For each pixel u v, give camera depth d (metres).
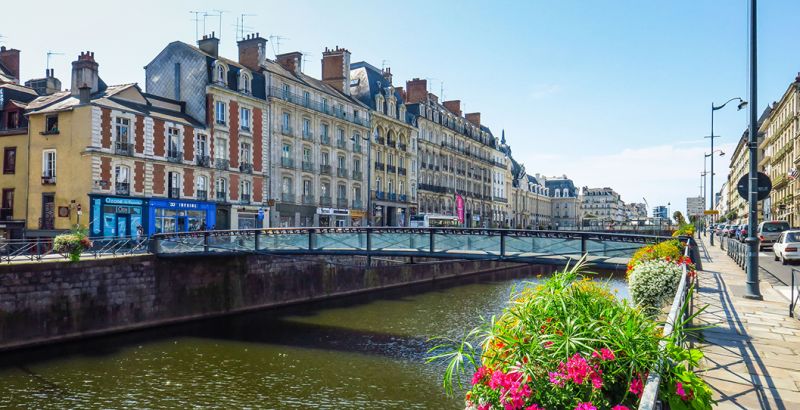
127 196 29.80
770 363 6.86
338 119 45.28
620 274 38.34
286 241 23.09
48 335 18.95
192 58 35.66
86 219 28.31
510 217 87.94
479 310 27.09
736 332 8.54
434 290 35.31
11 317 17.97
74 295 19.75
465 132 70.56
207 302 24.86
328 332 21.77
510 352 3.64
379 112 50.88
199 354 18.12
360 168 48.53
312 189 42.50
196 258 24.45
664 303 9.57
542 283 4.41
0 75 36.81
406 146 56.03
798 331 8.61
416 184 57.78
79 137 28.81
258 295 27.31
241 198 36.84
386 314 25.89
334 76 48.97
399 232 20.38
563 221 123.62
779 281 15.10
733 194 102.00
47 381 15.02
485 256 18.20
